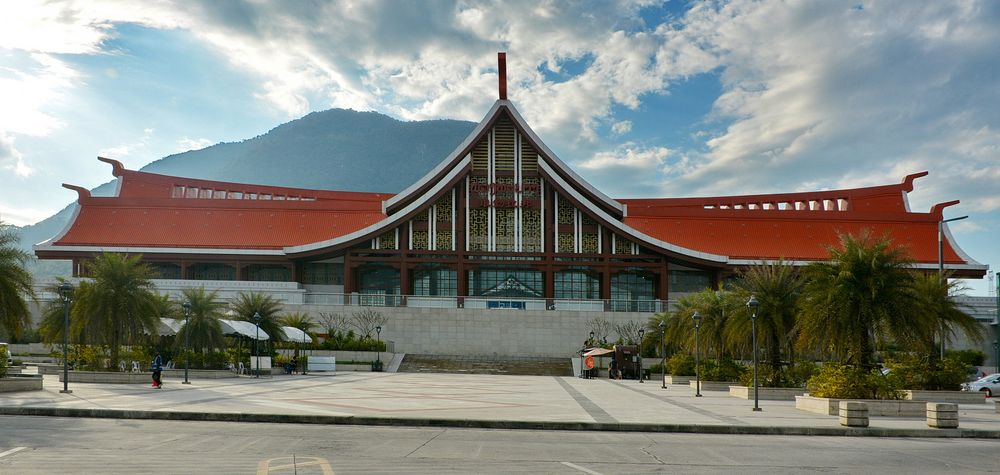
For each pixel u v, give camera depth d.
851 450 17.66
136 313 38.88
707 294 47.91
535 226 77.31
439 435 19.20
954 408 21.67
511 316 70.69
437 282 76.81
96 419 21.31
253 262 74.94
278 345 62.03
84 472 12.73
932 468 15.12
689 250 75.06
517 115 77.38
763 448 17.78
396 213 74.62
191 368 46.56
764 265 40.72
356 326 70.06
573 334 70.56
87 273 41.44
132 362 41.62
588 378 58.38
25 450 15.02
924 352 36.19
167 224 77.50
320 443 16.97
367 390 35.22
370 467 13.85
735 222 82.12
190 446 16.05
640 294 78.88
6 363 32.41
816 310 31.45
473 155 77.81
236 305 54.34
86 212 78.00
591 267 76.12
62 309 40.38
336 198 87.25
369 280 77.50
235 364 49.53
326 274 77.94
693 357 51.16
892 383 27.80
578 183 77.00
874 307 30.31
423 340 70.31
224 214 79.50
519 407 26.83
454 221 76.25
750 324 38.47
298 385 38.53
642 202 87.31
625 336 70.25
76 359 42.81
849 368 28.34
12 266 31.70
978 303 69.88
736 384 42.94
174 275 76.88
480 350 70.25
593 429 21.41
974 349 65.94
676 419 23.34
